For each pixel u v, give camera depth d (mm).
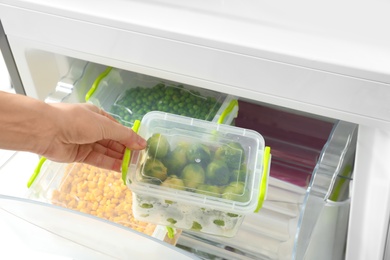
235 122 1056
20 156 1094
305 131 1000
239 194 709
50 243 870
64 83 927
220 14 722
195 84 783
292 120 992
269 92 733
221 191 715
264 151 734
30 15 779
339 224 919
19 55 877
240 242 968
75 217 712
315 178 762
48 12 760
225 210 701
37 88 951
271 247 946
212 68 734
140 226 841
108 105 941
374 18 714
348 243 845
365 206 783
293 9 729
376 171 740
